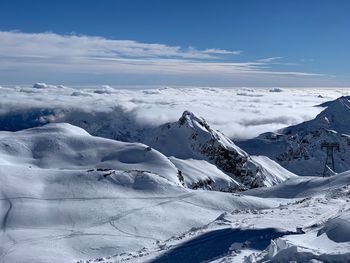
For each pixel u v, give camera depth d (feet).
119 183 296.92
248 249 79.25
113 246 197.16
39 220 241.96
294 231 92.27
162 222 238.07
